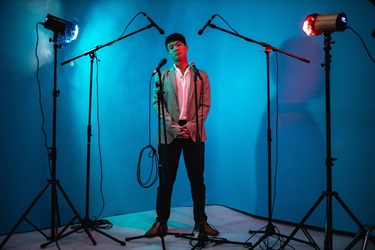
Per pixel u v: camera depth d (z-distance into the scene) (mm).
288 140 3785
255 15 4035
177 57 3289
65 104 3805
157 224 3318
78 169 3891
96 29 3963
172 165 3301
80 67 3891
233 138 4301
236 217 4047
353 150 3396
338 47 3465
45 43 3691
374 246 3023
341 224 3461
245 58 4133
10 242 3240
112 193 4082
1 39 3447
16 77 3529
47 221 3715
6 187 3490
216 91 4426
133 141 4199
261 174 4016
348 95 3420
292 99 3744
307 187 3668
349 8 3395
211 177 4531
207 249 3031
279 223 3844
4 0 3465
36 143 3646
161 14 4297
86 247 3092
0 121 3451
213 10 4387
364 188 3340
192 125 3182
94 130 3971
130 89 4176
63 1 3777
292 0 3748
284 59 3797
